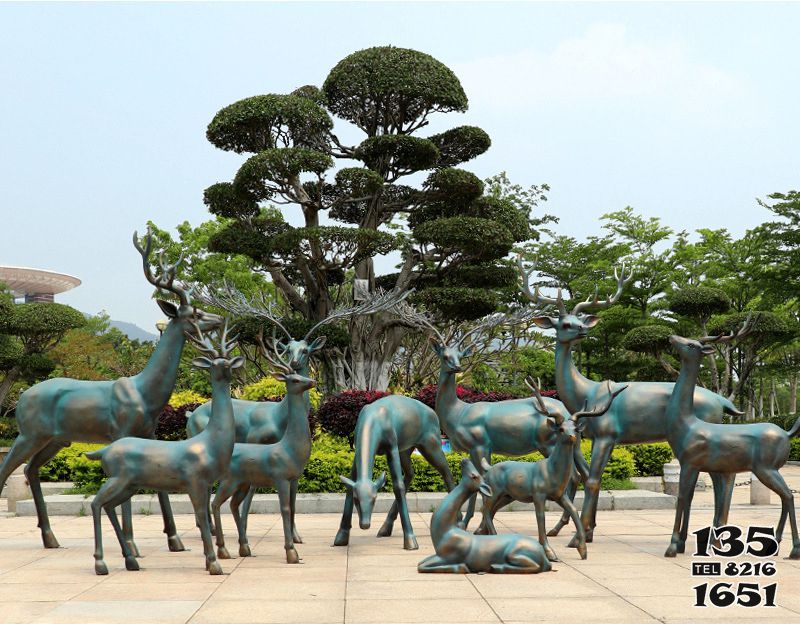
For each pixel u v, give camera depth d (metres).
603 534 9.52
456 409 9.09
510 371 27.77
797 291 24.61
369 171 18.97
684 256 28.25
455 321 20.56
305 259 19.80
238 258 26.81
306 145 20.66
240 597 6.09
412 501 11.65
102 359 34.12
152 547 8.73
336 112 21.70
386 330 20.62
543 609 5.67
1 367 24.77
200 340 7.65
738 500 13.60
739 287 27.11
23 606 5.82
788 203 24.06
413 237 19.58
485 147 21.70
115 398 8.30
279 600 5.98
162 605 5.83
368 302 18.94
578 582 6.60
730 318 22.98
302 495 12.11
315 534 9.63
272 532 9.82
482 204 20.88
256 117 18.92
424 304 19.30
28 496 12.45
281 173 18.23
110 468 7.16
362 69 20.48
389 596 6.10
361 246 18.58
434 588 6.38
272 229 20.11
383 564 7.49
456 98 20.66
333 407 13.66
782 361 29.20
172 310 8.41
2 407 28.95
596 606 5.76
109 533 9.84
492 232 18.84
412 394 19.03
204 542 7.09
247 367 24.36
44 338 24.97
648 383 8.82
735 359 29.41
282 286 20.44
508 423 8.74
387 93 20.33
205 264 25.97
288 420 7.80
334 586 6.48
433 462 9.29
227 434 7.25
